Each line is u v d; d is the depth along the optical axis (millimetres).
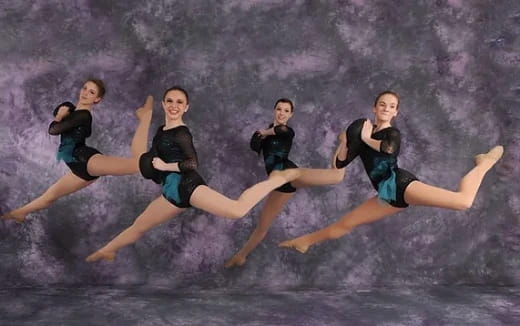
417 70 5324
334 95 5277
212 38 5195
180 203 3826
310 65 5266
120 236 4113
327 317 4312
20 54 5074
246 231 5273
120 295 4801
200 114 5195
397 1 5301
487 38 5367
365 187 5328
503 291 5145
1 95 5066
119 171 4090
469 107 5383
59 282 5129
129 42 5148
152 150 3912
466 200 3639
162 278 5219
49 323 4035
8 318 4129
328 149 5281
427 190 3693
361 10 5285
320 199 5312
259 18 5227
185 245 5238
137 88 5168
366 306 4621
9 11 5059
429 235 5387
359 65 5289
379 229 5363
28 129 5094
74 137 4145
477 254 5434
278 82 5246
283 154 4336
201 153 5199
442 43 5340
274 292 5016
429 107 5344
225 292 4984
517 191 5430
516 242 5438
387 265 5363
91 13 5117
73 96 5117
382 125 3916
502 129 5402
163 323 4098
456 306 4648
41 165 5117
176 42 5172
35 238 5113
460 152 5379
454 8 5340
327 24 5262
